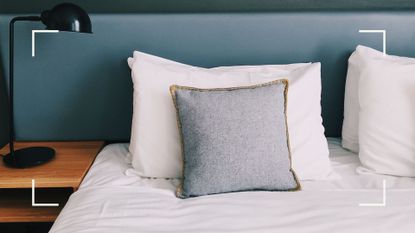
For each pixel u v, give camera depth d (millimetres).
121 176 1306
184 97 1205
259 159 1137
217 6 1709
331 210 1044
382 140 1324
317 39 1598
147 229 971
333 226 966
